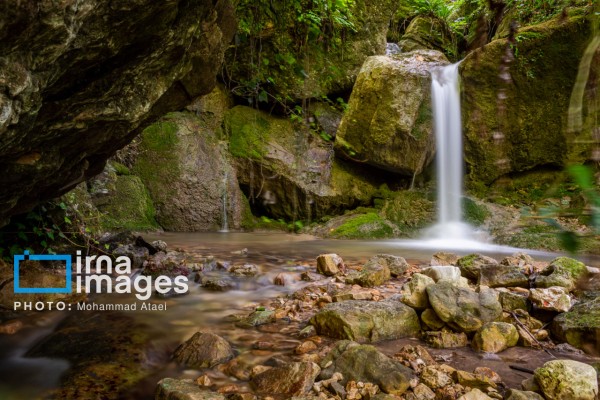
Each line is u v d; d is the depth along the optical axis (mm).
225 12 3004
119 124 2580
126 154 7949
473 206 7613
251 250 5773
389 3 9445
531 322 2730
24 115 1742
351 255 5457
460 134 8109
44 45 1543
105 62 2148
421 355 2316
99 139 2639
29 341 2484
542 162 7863
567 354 2398
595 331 2422
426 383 2027
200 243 6453
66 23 1523
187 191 8070
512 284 3398
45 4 1396
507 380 2100
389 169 8383
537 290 2902
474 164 8109
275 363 2256
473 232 7242
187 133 8344
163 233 7648
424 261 4980
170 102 3160
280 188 8523
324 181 8547
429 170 8430
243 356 2355
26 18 1381
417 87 7922
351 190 8586
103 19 1823
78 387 2025
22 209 3066
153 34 2182
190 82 3105
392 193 8555
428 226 7695
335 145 8602
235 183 8562
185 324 2846
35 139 2156
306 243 6672
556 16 7562
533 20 8000
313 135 8930
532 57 7477
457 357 2363
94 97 2215
